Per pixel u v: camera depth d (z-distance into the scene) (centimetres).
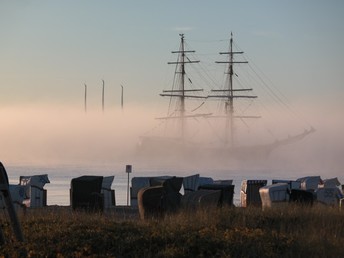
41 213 4834
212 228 3819
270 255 3322
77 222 3956
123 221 4219
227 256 3180
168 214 4722
